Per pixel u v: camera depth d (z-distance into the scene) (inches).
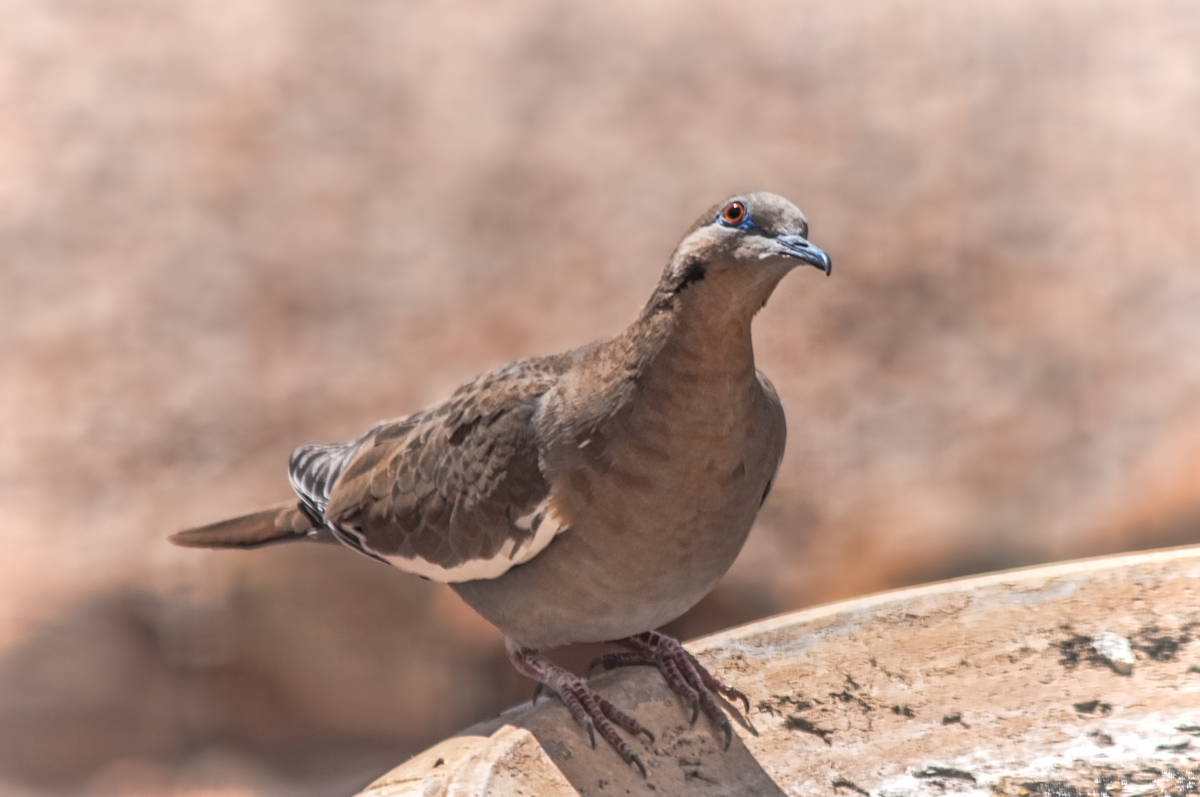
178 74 778.8
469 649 455.2
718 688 251.8
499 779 216.4
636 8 805.9
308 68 776.3
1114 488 499.8
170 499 526.6
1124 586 262.1
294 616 462.0
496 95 746.2
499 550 265.4
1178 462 502.9
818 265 223.3
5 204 697.0
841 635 259.0
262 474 537.3
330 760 454.9
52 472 545.0
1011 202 651.5
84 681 460.1
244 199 695.7
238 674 458.9
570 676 256.5
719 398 240.5
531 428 260.5
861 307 593.6
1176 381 546.0
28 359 606.2
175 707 460.1
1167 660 252.8
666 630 454.3
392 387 570.3
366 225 668.7
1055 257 615.2
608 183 677.9
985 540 484.1
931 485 503.5
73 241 676.7
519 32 791.1
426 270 636.7
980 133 692.7
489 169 692.7
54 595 483.2
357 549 299.4
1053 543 482.9
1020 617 260.1
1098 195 650.2
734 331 237.6
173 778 451.5
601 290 610.5
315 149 719.7
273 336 611.5
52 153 725.3
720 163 683.4
